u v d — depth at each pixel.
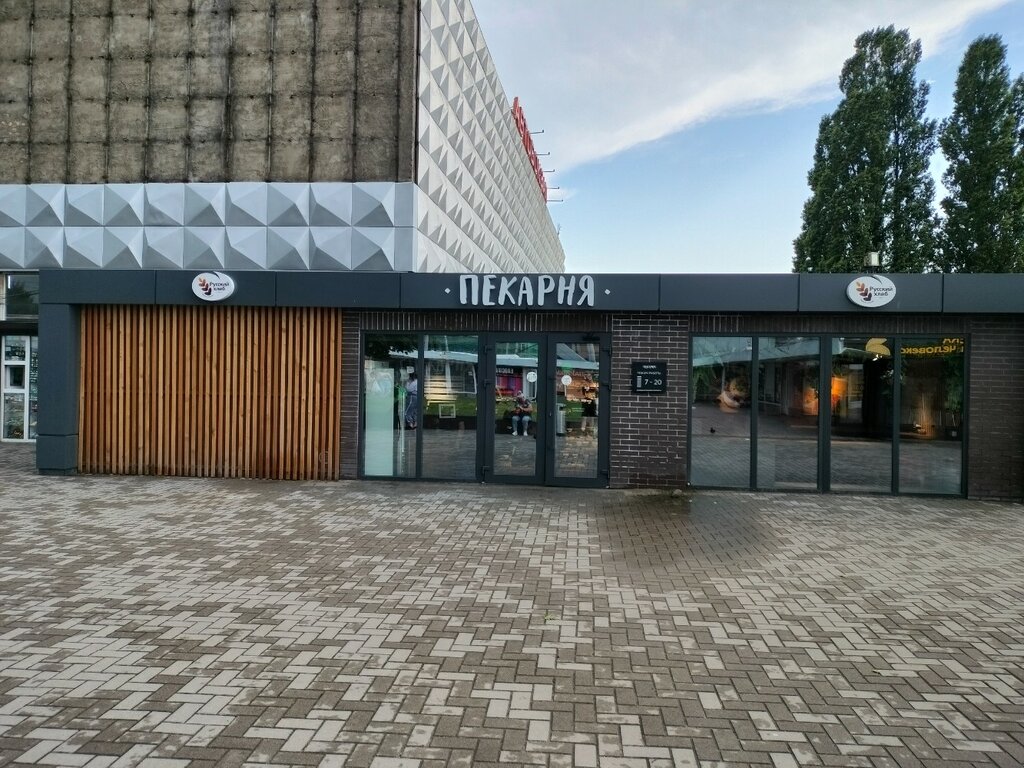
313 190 11.77
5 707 3.53
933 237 26.33
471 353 10.30
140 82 12.28
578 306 9.81
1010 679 3.97
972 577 5.91
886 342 9.73
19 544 6.73
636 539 7.14
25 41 12.59
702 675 4.00
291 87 11.91
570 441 10.10
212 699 3.64
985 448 9.50
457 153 14.92
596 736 3.32
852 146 27.75
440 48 13.30
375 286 10.12
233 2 12.02
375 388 10.47
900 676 4.01
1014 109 26.48
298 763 3.05
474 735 3.31
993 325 9.50
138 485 9.94
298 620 4.79
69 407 10.73
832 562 6.34
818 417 9.84
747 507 8.78
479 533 7.32
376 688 3.79
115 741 3.21
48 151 12.57
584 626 4.73
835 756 3.17
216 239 12.06
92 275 10.54
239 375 10.62
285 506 8.57
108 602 5.11
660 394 9.95
